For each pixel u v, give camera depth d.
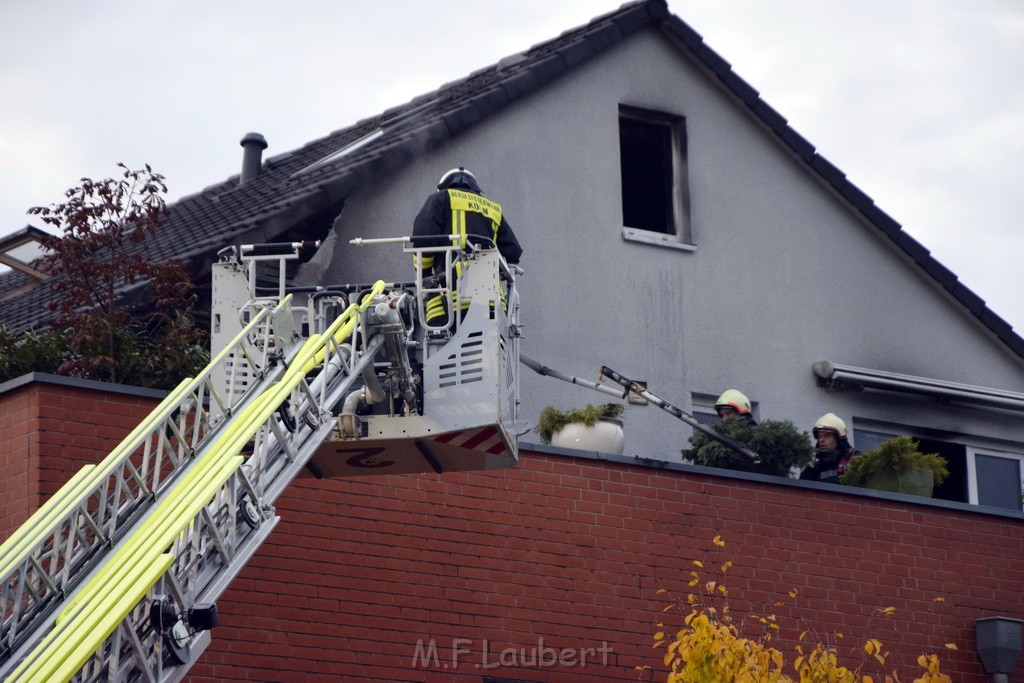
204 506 7.22
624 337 14.98
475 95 15.05
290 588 10.28
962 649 12.52
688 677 8.96
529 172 14.89
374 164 13.89
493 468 9.84
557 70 15.19
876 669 12.14
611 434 12.34
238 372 9.24
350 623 10.39
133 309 12.12
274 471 8.15
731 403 13.66
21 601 7.34
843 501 12.48
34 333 11.59
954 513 12.90
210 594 7.28
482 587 10.90
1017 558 13.00
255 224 13.22
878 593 12.33
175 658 6.97
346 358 8.94
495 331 9.30
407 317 9.33
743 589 11.81
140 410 10.09
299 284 13.54
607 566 11.36
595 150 15.40
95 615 6.40
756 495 12.12
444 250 9.36
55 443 9.75
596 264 15.03
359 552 10.57
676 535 11.69
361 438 9.21
